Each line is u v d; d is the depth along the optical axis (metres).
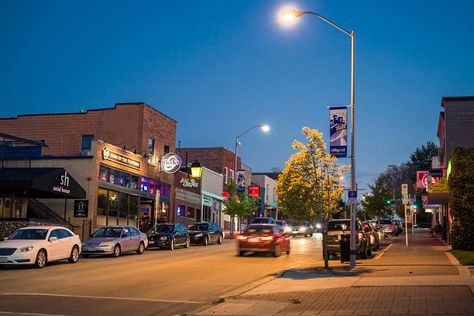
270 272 19.61
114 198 38.28
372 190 72.75
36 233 21.59
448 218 34.34
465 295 12.04
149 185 43.53
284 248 27.92
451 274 16.25
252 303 12.27
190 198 51.78
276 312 11.09
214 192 58.44
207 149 62.62
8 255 19.95
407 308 10.73
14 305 11.97
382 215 72.12
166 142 46.84
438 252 25.95
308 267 19.83
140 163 41.94
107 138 43.00
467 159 25.81
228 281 16.91
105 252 25.97
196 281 16.83
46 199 35.97
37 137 44.09
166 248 32.75
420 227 85.00
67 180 30.62
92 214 35.22
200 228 38.59
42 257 20.75
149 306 12.17
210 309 11.61
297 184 19.61
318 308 11.30
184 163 62.53
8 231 28.22
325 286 14.52
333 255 26.05
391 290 13.20
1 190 30.11
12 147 37.94
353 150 19.86
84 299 12.99
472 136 34.12
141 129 42.59
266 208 77.88
